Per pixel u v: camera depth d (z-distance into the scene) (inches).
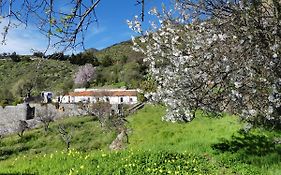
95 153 669.9
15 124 3267.7
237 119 840.9
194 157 669.3
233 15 371.9
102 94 3959.2
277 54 381.4
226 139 762.2
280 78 392.5
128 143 1155.3
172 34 530.0
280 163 595.8
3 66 6082.7
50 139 2234.3
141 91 693.9
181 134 952.9
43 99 3533.5
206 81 434.6
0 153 2052.2
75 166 566.3
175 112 561.3
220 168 619.2
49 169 569.6
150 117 1453.0
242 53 394.3
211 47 417.4
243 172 583.5
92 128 2281.0
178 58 473.7
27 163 614.5
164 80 562.6
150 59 592.4
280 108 452.8
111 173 533.0
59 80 5319.9
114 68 5226.4
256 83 408.2
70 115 3014.3
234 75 410.3
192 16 427.5
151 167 567.5
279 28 362.3
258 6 364.2
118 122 1808.6
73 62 5994.1
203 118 1045.2
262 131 735.1
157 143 906.1
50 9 114.7
